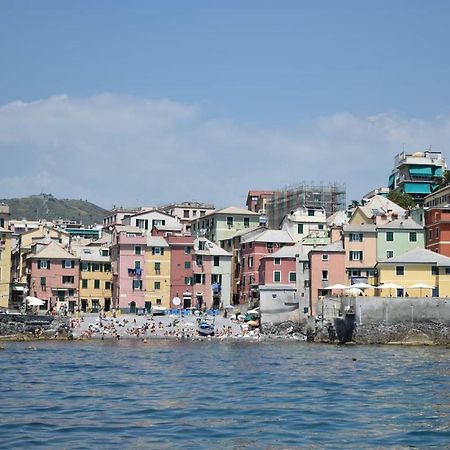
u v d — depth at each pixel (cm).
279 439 5612
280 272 19162
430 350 13812
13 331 16350
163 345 15012
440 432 5906
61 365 10712
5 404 7012
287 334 17188
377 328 15312
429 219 18650
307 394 7888
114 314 18750
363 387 8444
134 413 6612
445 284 17125
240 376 9519
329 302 16162
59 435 5612
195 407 6981
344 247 18512
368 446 5422
